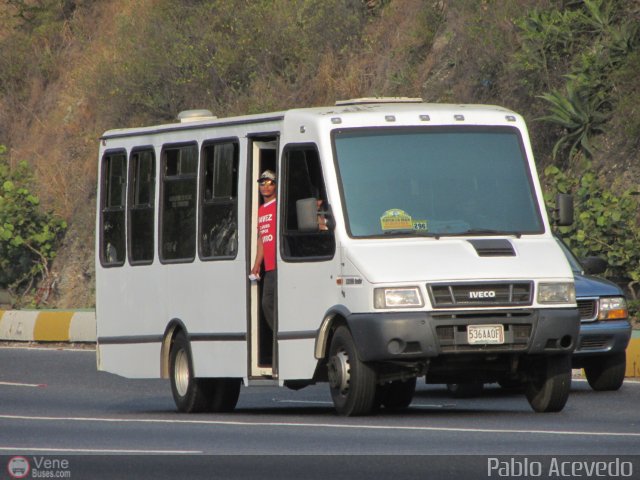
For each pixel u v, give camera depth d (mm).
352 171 57531
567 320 55375
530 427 50781
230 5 138250
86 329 110062
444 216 57375
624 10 108812
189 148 67000
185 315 66375
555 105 103500
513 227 57781
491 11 116750
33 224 136875
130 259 71000
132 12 149750
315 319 57625
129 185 71438
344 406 56094
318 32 132875
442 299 54375
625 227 94250
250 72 135250
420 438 47188
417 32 125125
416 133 58594
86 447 46719
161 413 64562
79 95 153625
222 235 64125
